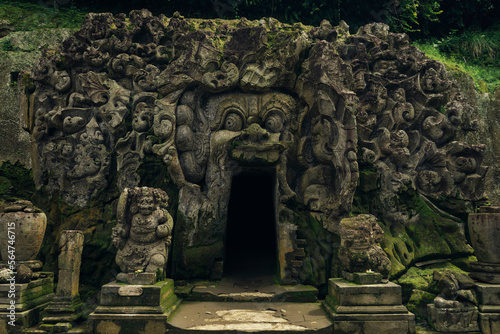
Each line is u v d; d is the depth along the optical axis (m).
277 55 6.63
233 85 6.67
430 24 12.11
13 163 7.86
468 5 11.80
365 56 7.09
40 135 6.93
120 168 6.71
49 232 6.73
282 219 6.59
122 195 5.62
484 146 7.08
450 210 6.99
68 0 10.07
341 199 6.28
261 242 9.14
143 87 6.92
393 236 6.68
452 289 5.24
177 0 10.59
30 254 5.59
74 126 6.83
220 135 6.68
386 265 5.54
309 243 6.53
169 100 6.63
